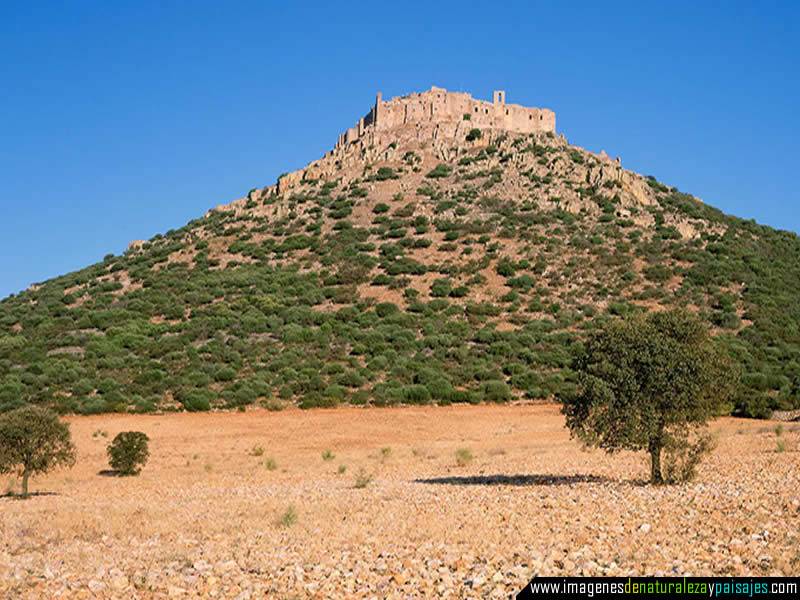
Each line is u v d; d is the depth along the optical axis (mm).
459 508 19234
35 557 15031
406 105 139500
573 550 13766
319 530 16969
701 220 111875
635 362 23203
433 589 11703
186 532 17578
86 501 24531
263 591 12062
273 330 77438
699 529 15094
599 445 23578
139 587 12539
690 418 22641
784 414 53594
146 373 65500
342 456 39281
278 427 52031
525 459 33500
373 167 128125
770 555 12703
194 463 38438
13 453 26547
